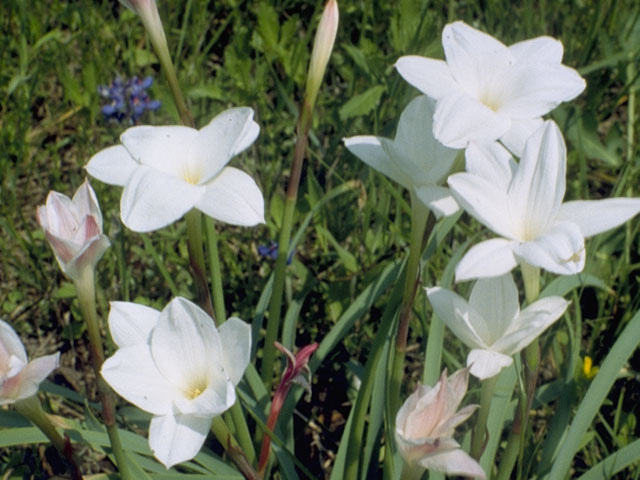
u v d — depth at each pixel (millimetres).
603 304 465
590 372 413
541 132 282
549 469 373
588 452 417
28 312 493
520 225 282
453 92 295
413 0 565
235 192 287
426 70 304
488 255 270
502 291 280
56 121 608
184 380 281
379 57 577
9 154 578
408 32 571
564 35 635
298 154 354
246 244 530
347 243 533
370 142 308
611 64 572
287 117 605
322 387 458
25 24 647
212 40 642
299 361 308
